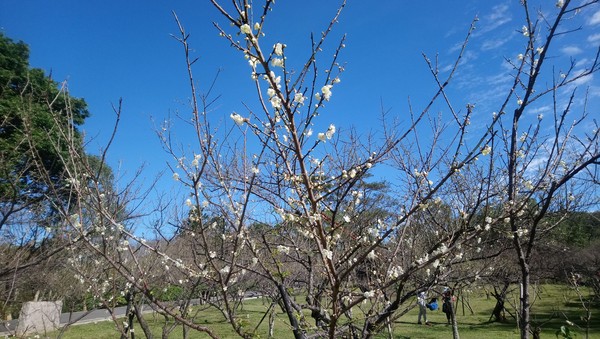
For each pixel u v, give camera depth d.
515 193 3.37
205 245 2.76
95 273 4.67
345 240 3.98
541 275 8.27
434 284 3.78
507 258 7.92
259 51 2.04
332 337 2.58
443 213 4.68
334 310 2.52
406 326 13.77
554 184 3.00
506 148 3.43
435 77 2.92
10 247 5.78
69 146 2.90
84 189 2.95
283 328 10.67
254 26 2.07
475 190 4.45
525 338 3.13
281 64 2.11
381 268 3.90
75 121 12.79
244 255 4.51
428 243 4.50
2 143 5.89
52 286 6.57
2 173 5.49
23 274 5.68
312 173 2.90
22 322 8.59
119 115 2.86
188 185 2.77
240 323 2.95
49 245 5.77
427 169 4.02
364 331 3.59
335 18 2.23
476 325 13.95
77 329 12.54
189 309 4.91
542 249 7.61
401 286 3.37
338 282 2.42
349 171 2.73
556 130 3.17
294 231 4.68
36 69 10.53
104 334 11.64
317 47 2.23
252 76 2.31
